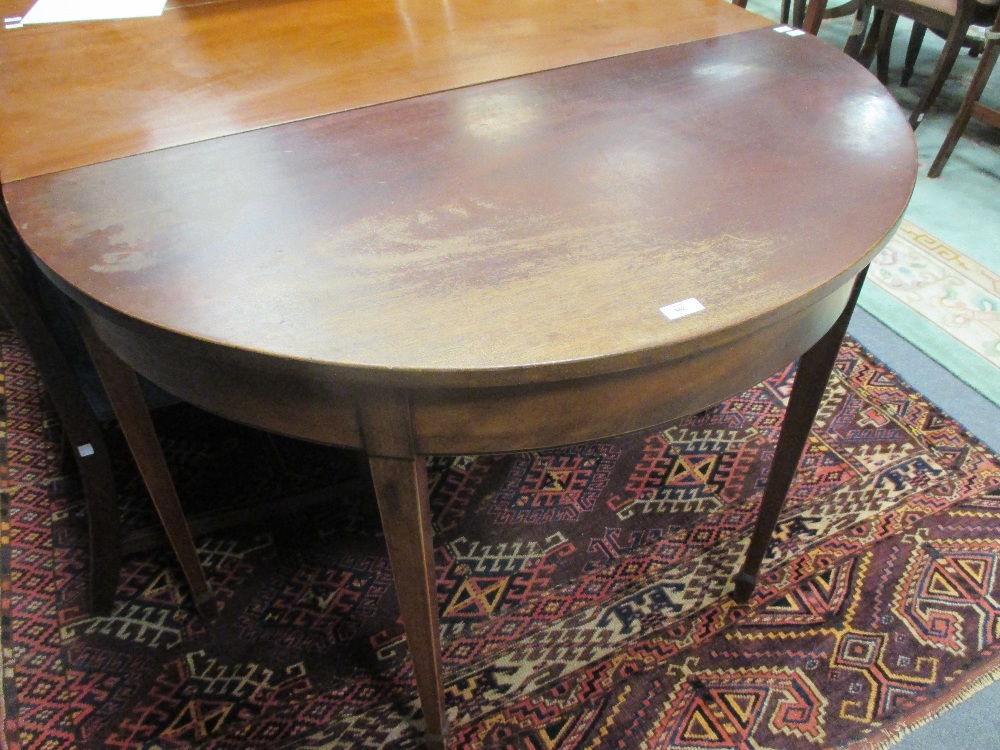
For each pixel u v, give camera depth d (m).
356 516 1.45
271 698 1.16
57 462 1.59
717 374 0.72
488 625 1.25
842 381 1.70
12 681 1.18
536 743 1.09
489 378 0.60
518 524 1.42
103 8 1.37
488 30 1.22
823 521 1.39
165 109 1.00
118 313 0.66
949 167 2.48
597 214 0.76
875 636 1.20
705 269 0.68
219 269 0.70
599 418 0.69
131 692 1.17
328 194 0.81
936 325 1.85
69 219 0.77
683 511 1.43
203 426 1.59
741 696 1.13
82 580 1.35
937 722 1.09
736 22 1.22
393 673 1.18
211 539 1.41
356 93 1.03
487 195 0.80
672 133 0.90
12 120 0.98
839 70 1.04
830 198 0.77
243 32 1.25
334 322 0.64
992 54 2.17
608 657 1.19
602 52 1.12
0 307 0.96
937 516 1.39
